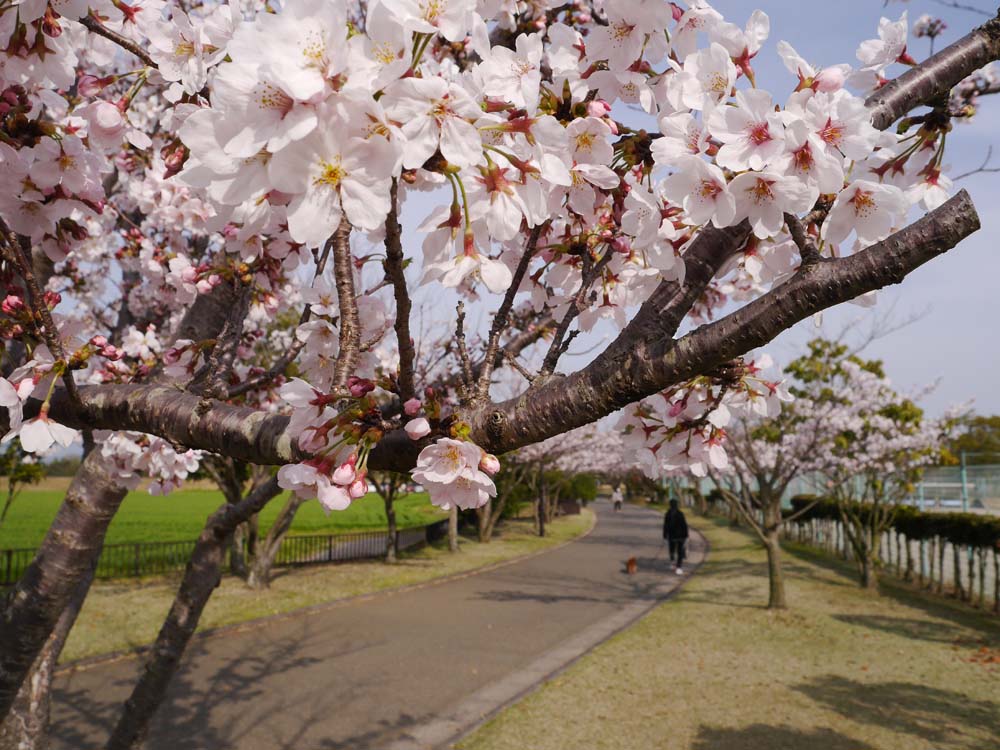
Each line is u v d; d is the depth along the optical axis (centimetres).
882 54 196
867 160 202
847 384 1524
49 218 171
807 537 2344
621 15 152
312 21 85
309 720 655
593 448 3056
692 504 4406
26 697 315
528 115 122
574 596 1365
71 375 162
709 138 139
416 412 130
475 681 784
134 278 680
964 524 1234
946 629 1009
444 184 125
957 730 609
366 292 186
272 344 965
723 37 152
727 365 203
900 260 118
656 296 148
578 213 175
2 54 154
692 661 840
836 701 689
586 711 666
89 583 346
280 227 179
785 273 179
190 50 147
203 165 90
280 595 1262
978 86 319
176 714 666
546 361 163
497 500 2464
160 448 261
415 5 94
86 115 173
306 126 81
